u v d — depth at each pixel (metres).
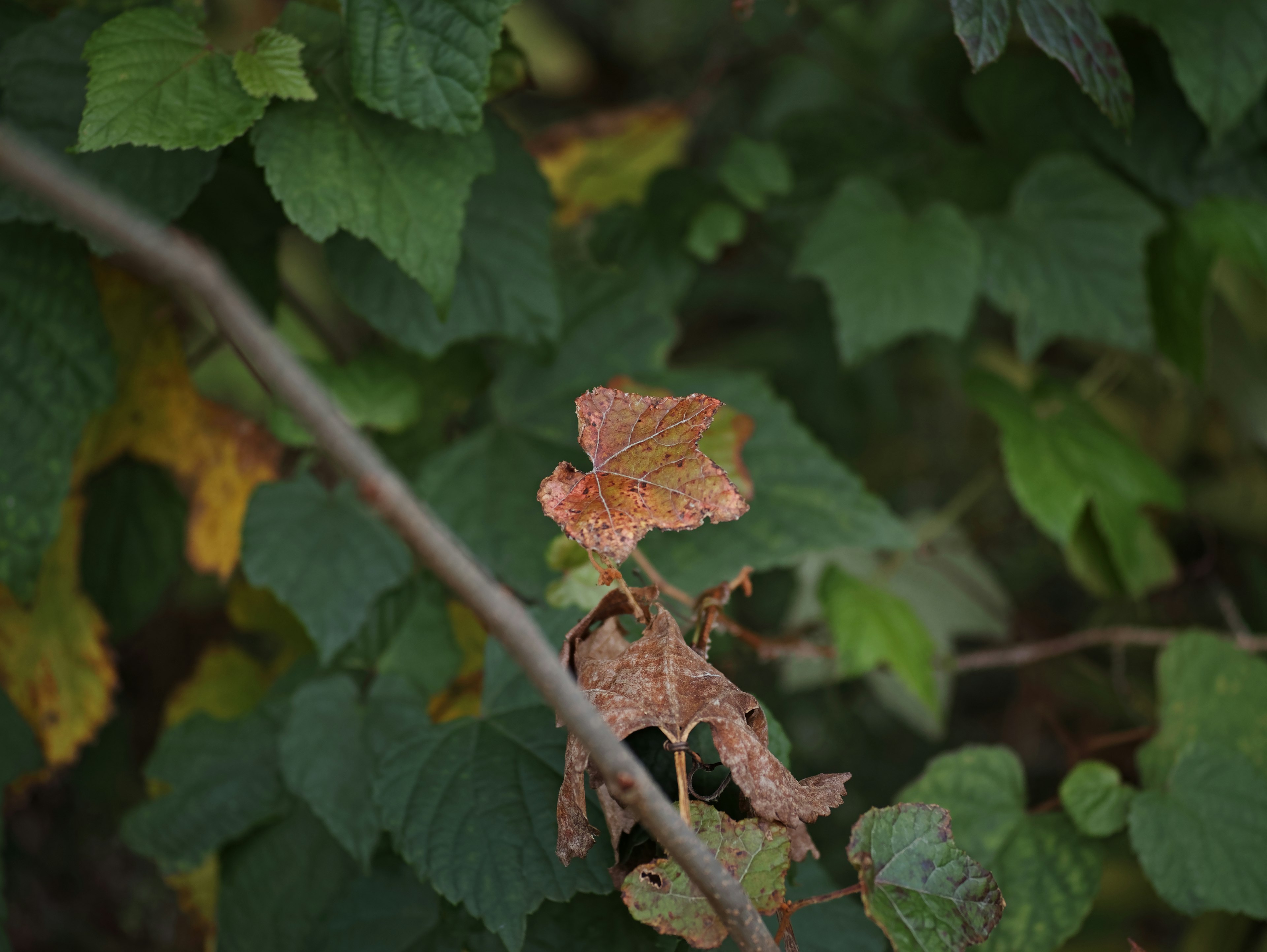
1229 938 0.70
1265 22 0.65
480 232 0.62
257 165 0.59
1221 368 0.76
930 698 0.70
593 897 0.54
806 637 0.74
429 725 0.57
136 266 0.63
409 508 0.44
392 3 0.56
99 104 0.55
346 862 0.61
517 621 0.45
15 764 0.64
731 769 0.50
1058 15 0.57
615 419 0.50
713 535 0.63
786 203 0.79
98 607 0.70
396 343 0.67
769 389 0.67
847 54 0.87
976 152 0.75
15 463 0.60
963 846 0.61
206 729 0.64
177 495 0.71
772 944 0.47
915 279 0.69
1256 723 0.64
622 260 0.76
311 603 0.61
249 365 0.64
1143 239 0.69
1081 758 0.70
